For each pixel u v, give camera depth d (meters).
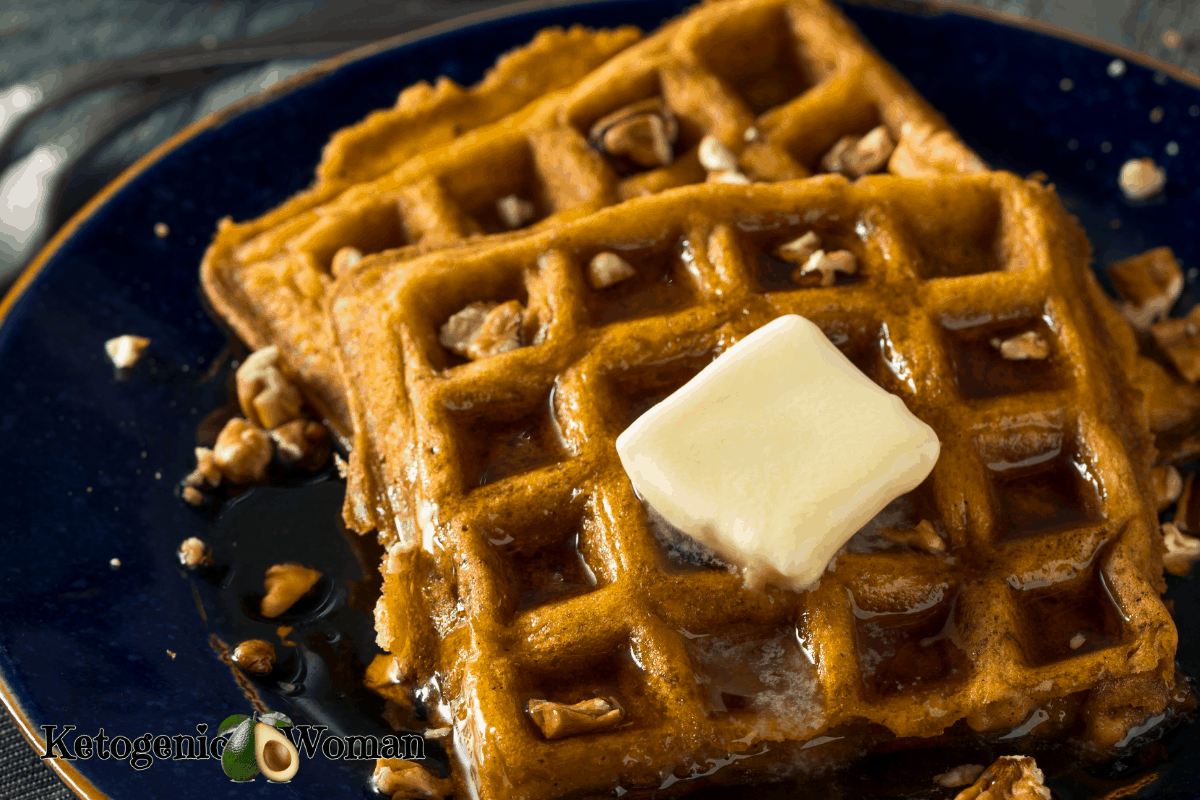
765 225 0.31
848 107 0.34
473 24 0.37
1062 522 0.29
